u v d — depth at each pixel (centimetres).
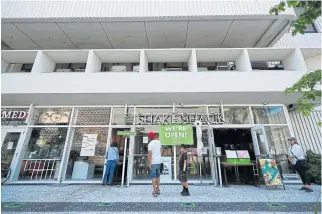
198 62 876
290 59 780
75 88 694
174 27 797
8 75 706
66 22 763
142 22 770
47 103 781
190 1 764
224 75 704
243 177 740
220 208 383
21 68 884
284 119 775
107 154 679
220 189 575
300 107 281
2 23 759
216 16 738
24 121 767
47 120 781
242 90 684
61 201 436
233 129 802
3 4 741
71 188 599
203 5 756
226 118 773
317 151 833
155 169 489
